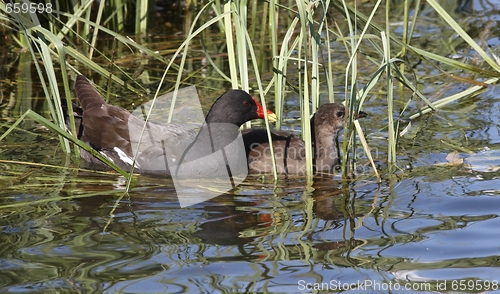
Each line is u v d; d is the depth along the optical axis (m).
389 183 11.27
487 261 8.53
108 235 9.33
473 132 13.12
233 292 7.80
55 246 8.95
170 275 8.20
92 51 16.81
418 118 13.99
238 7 12.17
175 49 18.19
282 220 9.90
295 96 15.28
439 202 10.36
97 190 11.13
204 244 9.06
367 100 15.05
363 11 20.52
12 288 7.87
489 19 19.66
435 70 16.53
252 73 16.66
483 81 15.56
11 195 10.78
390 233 9.35
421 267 8.41
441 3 20.84
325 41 13.27
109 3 18.91
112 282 8.02
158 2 21.75
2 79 16.31
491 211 9.95
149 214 10.10
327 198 10.76
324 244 9.03
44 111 14.34
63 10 17.58
